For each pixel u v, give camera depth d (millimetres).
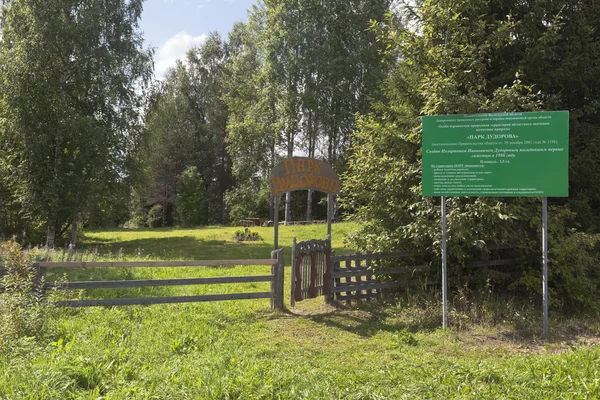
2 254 8117
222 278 7688
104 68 22406
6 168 21750
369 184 9320
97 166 21938
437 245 8133
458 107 7836
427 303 8109
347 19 31625
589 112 8867
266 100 33562
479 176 6859
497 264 8977
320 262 8477
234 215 42188
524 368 4945
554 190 6582
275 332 6777
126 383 4191
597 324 7117
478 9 8617
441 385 4469
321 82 31844
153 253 19750
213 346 5773
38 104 20266
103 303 7207
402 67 10148
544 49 8172
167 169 50688
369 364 5324
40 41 20391
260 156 36750
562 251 7637
